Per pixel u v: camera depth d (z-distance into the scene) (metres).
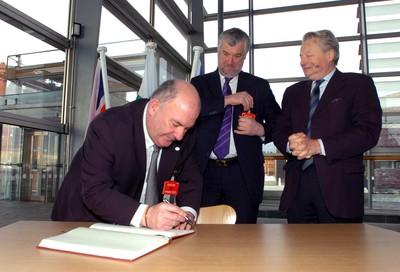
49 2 3.08
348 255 0.95
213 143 2.14
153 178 1.54
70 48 3.31
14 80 2.72
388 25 6.43
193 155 1.64
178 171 1.58
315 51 1.92
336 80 1.93
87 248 0.93
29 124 2.76
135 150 1.42
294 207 1.93
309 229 1.32
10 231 1.22
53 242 0.98
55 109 3.20
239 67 2.27
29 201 2.89
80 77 3.32
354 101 1.85
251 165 2.14
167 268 0.82
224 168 2.15
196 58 4.02
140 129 1.43
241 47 2.22
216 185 2.16
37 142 2.96
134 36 4.62
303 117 2.00
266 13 7.24
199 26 7.25
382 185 5.54
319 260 0.90
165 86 1.33
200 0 7.27
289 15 7.12
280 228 1.34
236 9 7.46
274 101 2.35
